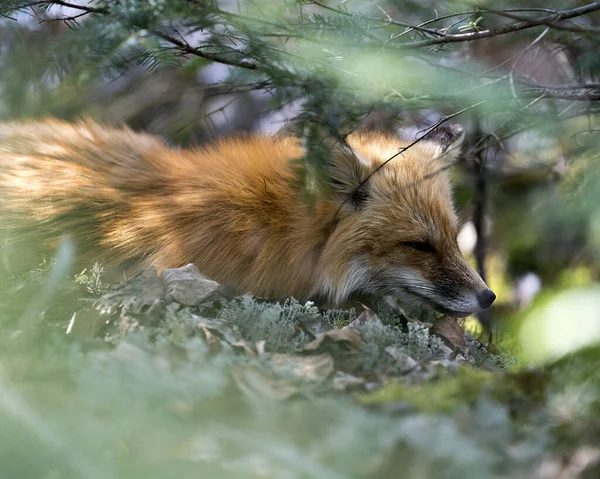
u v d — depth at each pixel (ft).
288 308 27.22
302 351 21.88
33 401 14.66
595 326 46.73
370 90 23.91
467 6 26.61
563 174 38.40
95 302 25.35
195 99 51.24
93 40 22.72
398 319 32.60
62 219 34.55
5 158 36.52
